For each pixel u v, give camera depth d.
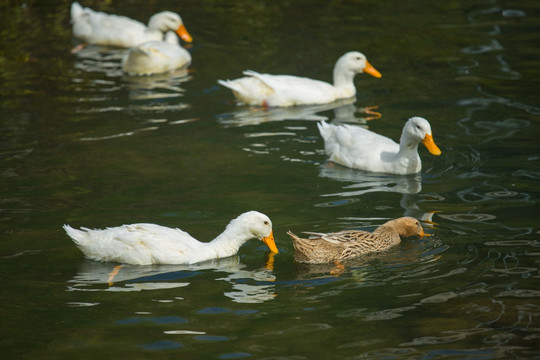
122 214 12.37
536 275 9.97
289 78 19.33
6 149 15.52
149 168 14.62
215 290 9.88
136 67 21.00
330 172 14.76
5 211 12.42
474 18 25.70
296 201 13.08
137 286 9.98
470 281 9.89
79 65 21.84
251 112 18.44
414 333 8.62
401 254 11.02
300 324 8.89
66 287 9.90
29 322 8.94
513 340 8.41
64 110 18.03
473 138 16.02
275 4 28.53
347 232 11.25
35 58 22.39
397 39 23.77
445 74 20.50
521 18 25.39
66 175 14.18
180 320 9.02
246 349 8.34
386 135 16.50
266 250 11.36
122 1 29.19
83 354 8.25
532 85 19.22
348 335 8.61
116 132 16.62
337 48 23.12
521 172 14.05
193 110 18.31
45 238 11.43
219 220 12.20
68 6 28.25
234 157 15.35
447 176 14.20
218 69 21.55
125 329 8.80
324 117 17.98
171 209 12.63
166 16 23.53
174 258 10.72
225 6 28.47
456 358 8.08
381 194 13.43
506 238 11.21
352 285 9.96
